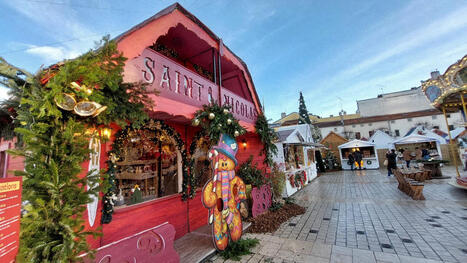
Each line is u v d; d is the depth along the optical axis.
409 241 3.70
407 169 11.11
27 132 1.53
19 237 1.46
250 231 4.59
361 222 4.86
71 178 1.71
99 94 1.82
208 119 4.05
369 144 17.55
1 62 1.52
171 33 4.61
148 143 4.47
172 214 4.23
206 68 6.44
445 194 6.93
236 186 4.26
